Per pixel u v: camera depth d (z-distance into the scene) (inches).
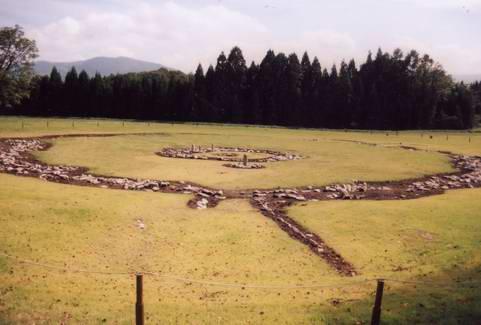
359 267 1051.9
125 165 2326.5
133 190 1755.7
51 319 691.4
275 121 6486.2
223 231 1261.1
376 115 6289.4
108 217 1294.3
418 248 1167.0
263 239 1210.6
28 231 1125.1
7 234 1092.5
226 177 2094.0
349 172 2338.8
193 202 1598.2
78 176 2012.8
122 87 6584.6
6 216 1204.5
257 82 6737.2
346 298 810.8
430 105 6259.8
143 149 2987.2
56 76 6540.4
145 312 725.9
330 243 1208.8
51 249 1044.5
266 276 969.5
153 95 6589.6
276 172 2269.9
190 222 1333.7
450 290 818.8
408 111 6289.4
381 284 654.5
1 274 874.1
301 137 4254.4
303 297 826.2
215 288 879.1
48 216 1241.4
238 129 4965.6
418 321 679.1
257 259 1073.5
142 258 1051.3
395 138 4360.2
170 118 6545.3
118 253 1070.4
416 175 2348.7
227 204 1606.8
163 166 2333.9
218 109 6441.9
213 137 3971.5
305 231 1310.3
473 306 728.3
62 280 873.5
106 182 1904.5
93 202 1429.6
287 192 1823.3
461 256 1071.6
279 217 1451.8
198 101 6446.9
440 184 2151.8
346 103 6363.2
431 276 927.7
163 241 1167.6
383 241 1221.1
